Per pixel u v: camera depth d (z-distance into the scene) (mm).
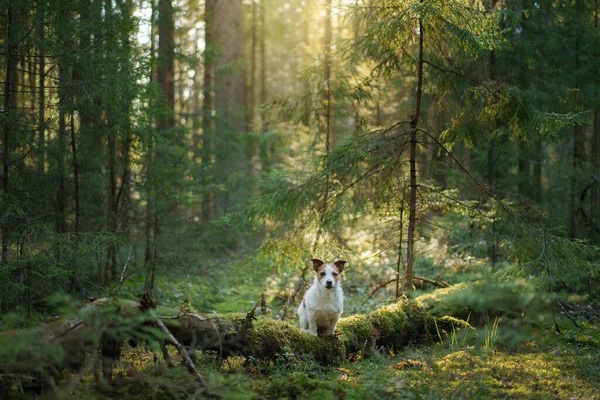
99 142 8695
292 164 12000
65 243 6074
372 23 7344
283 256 8383
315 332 6426
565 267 6609
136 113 8273
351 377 5246
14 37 6203
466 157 11477
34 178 7613
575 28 10461
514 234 7266
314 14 14734
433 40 7578
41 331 4020
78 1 7074
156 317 4391
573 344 6477
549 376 5203
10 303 5562
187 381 4527
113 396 4289
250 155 16016
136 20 7797
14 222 6105
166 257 9344
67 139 7637
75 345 4082
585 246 6879
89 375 4570
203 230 11992
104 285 7160
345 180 8203
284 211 7934
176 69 17625
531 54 9977
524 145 10250
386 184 7836
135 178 9930
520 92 7230
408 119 8602
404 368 5586
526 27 10258
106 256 7730
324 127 9812
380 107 13297
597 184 10820
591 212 10508
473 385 4785
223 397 4145
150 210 9586
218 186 12070
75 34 6945
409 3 6914
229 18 16016
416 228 8359
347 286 10883
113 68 7074
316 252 8461
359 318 6574
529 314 6504
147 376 4508
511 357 5941
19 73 9898
